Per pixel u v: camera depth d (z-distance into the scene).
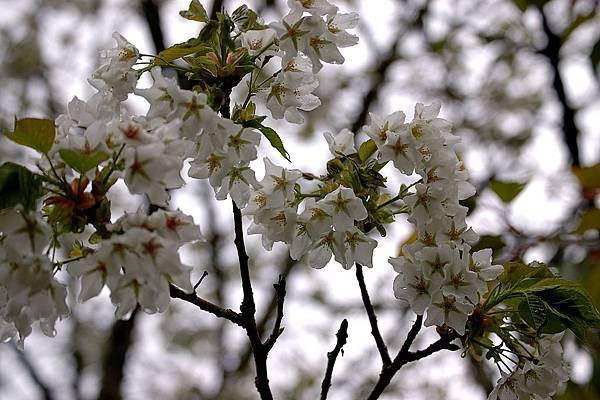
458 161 1.71
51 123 1.61
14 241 1.59
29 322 1.62
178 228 1.61
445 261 1.67
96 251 1.60
